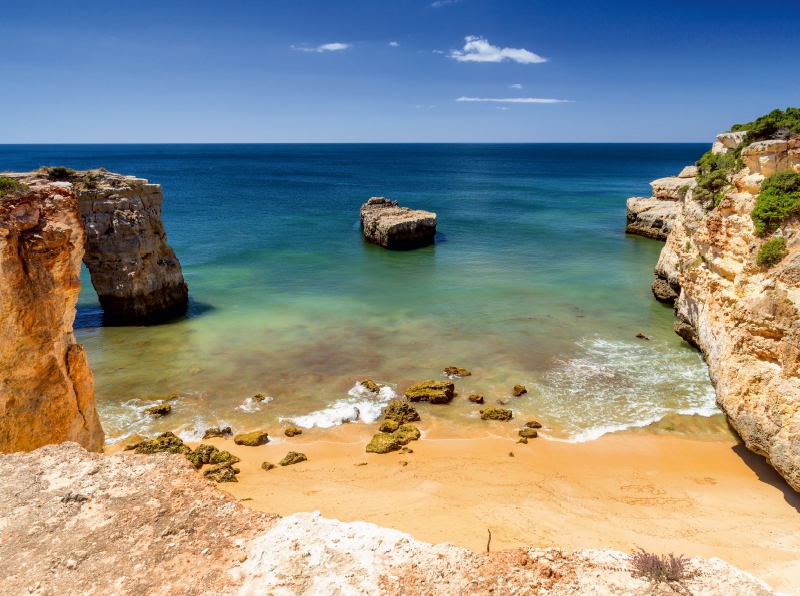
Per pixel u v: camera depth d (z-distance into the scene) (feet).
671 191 218.59
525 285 146.92
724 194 82.84
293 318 119.44
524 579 32.40
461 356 98.48
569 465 66.33
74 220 54.29
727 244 76.74
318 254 187.52
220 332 110.93
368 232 208.33
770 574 43.75
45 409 50.88
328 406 80.79
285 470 64.95
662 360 95.86
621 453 68.85
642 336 106.63
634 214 225.76
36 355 49.78
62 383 52.39
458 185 430.20
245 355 99.14
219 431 73.92
